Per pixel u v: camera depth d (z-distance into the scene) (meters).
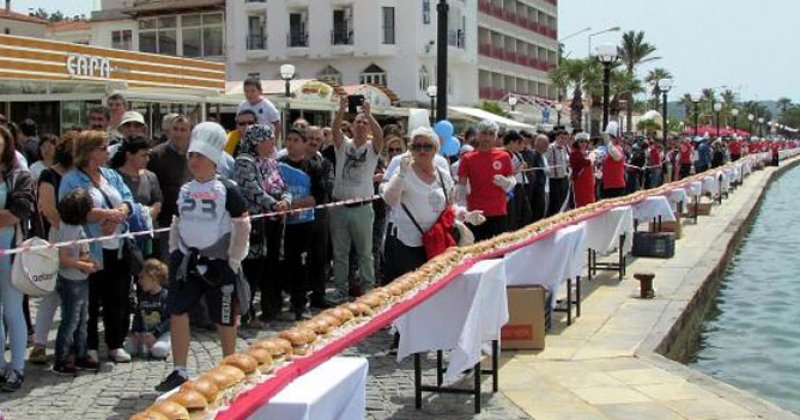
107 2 58.03
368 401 6.84
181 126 8.93
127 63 23.34
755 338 11.73
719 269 15.71
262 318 9.72
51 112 16.58
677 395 7.10
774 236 25.03
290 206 9.30
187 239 6.51
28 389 7.00
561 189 16.53
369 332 4.75
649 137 34.41
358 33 51.38
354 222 10.48
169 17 54.16
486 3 63.47
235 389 3.52
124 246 7.74
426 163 7.73
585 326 9.77
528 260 8.83
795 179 60.94
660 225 17.94
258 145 9.04
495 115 44.31
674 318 10.22
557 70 74.06
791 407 8.45
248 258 9.15
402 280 5.85
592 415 6.56
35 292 6.64
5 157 6.60
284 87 26.50
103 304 7.83
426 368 7.89
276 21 52.28
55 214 7.21
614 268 14.02
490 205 10.12
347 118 11.32
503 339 8.59
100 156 7.44
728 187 35.19
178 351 6.66
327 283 11.95
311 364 4.09
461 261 6.77
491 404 6.82
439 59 14.23
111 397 6.80
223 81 28.58
